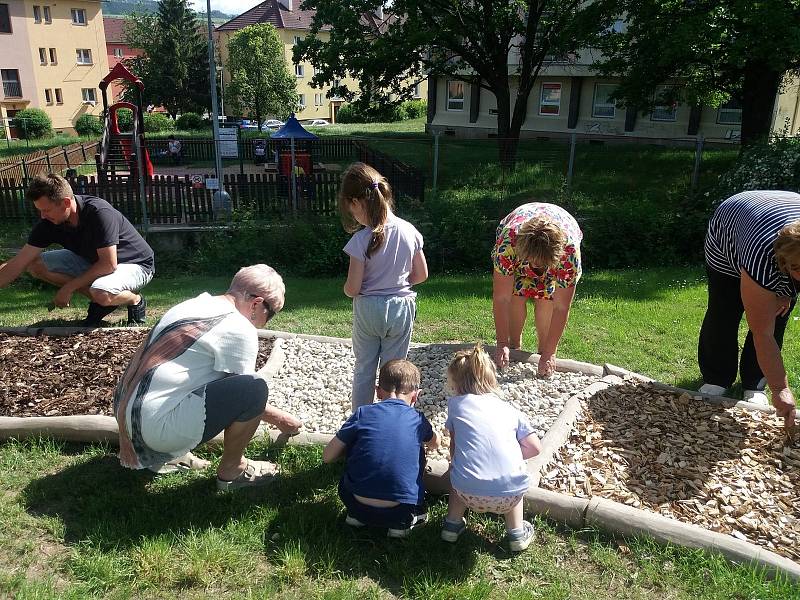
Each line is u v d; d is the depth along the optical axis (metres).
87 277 5.68
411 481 3.05
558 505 3.30
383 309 3.67
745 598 2.82
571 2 19.30
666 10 15.50
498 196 11.88
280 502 3.41
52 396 4.30
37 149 30.05
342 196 3.59
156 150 28.59
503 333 4.73
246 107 48.78
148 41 60.53
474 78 22.14
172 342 3.19
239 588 2.80
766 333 3.75
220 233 10.96
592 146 24.52
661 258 10.51
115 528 3.12
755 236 3.73
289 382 4.83
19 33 41.12
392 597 2.80
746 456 3.83
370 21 21.50
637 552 3.08
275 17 63.38
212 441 3.81
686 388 4.92
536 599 2.80
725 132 25.45
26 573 2.82
